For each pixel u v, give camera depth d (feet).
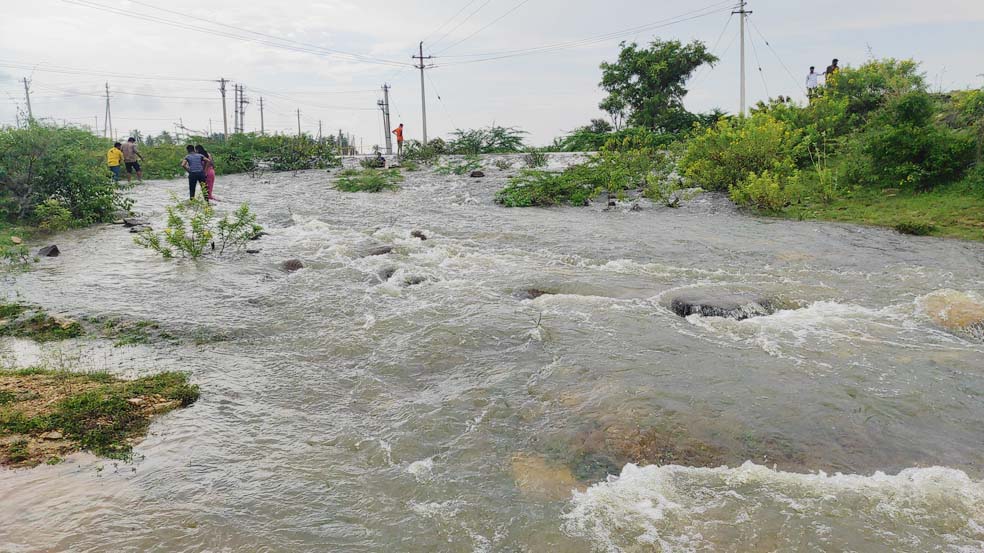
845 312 22.80
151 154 88.89
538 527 10.76
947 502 11.43
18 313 23.04
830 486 11.98
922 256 30.89
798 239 35.94
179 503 11.35
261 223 43.80
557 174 62.13
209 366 18.61
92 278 27.89
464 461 13.05
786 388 16.24
